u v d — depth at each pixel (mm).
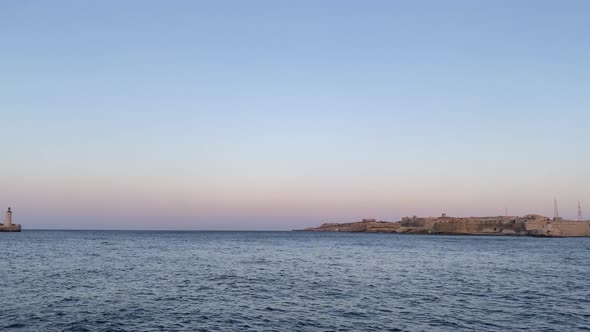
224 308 32531
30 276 48094
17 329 25719
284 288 42438
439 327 27203
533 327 27266
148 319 28828
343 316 30141
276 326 27328
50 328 26109
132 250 99500
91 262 66312
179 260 73375
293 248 119062
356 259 79875
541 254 98188
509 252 105812
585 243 177250
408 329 26672
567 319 29438
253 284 44938
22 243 125812
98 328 26359
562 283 46844
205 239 191250
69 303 33375
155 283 44719
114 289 40406
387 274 55312
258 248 117000
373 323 28172
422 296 38125
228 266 64062
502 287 43719
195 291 40062
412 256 88938
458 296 38188
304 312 31359
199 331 26016
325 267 64062
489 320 29078
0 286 40656
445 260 78750
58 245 117562
